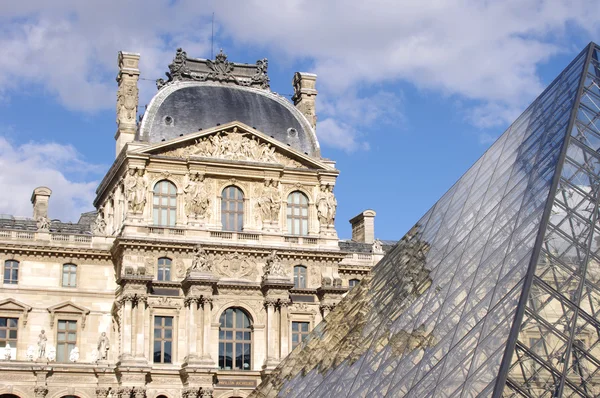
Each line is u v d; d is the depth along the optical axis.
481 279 49.19
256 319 114.38
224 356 112.69
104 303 117.12
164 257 113.25
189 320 110.56
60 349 114.44
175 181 115.69
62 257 116.69
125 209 114.25
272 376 73.62
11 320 113.50
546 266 44.00
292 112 126.06
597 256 43.56
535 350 40.00
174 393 109.69
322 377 62.84
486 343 42.66
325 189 121.31
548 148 54.00
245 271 115.62
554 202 47.75
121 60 123.38
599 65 60.25
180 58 125.94
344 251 128.88
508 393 38.47
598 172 48.94
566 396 38.00
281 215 118.94
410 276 61.66
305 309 117.38
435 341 49.03
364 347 59.59
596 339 40.19
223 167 117.06
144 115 118.75
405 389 47.88
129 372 107.62
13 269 114.94
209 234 115.00
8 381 106.00
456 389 41.91
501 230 51.62
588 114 54.91
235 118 121.62
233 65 128.38
